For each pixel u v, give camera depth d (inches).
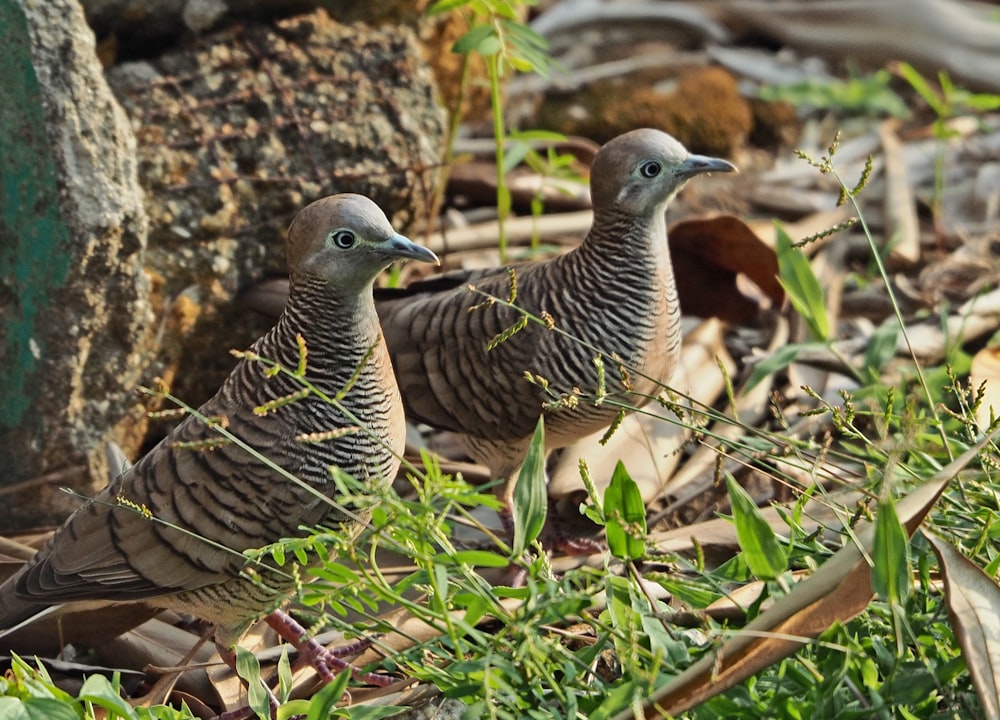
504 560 276.5
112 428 414.6
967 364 452.8
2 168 379.9
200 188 445.7
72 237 375.6
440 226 553.6
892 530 253.8
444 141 508.1
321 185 463.5
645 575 297.3
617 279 392.5
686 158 390.6
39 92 369.7
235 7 482.6
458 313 404.5
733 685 261.7
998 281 532.4
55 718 259.9
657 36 717.9
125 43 479.2
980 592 267.9
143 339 412.5
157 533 327.3
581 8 716.0
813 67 713.6
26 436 401.4
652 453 412.2
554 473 424.8
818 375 480.4
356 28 497.7
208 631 352.2
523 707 274.5
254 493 323.9
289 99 470.0
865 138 657.6
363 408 330.3
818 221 560.4
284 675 301.4
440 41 555.8
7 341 394.9
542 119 628.1
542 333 390.9
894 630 280.8
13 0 365.1
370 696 333.1
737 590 310.3
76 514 338.6
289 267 335.0
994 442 339.6
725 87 646.5
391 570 376.2
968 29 686.5
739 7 722.8
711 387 469.4
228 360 462.3
